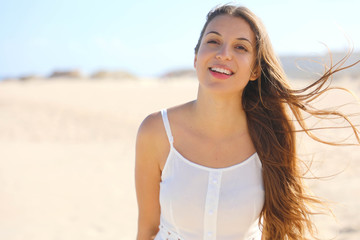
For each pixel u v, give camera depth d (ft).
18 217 21.01
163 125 6.84
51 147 40.75
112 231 18.86
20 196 24.58
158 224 7.39
